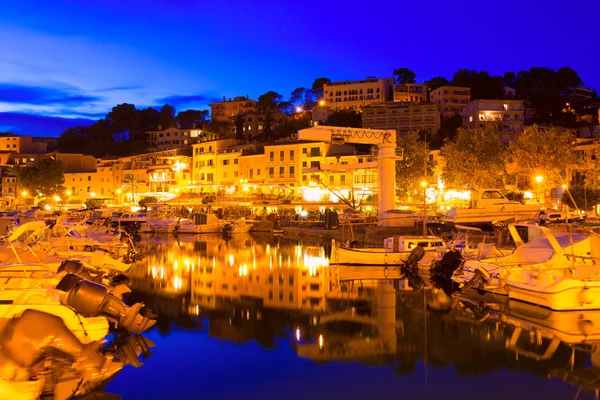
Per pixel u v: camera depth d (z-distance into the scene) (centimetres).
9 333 1484
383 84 15012
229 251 4912
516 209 4459
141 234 7281
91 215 7662
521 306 2389
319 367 1639
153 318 2211
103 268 3203
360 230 5941
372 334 1984
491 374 1570
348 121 12238
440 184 8419
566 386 1475
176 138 13938
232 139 11719
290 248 5219
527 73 16500
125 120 16400
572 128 11906
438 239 3772
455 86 13988
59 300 1662
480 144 6875
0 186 12888
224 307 2425
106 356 1719
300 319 2212
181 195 9656
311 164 9356
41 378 1460
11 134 15538
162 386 1491
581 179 7106
